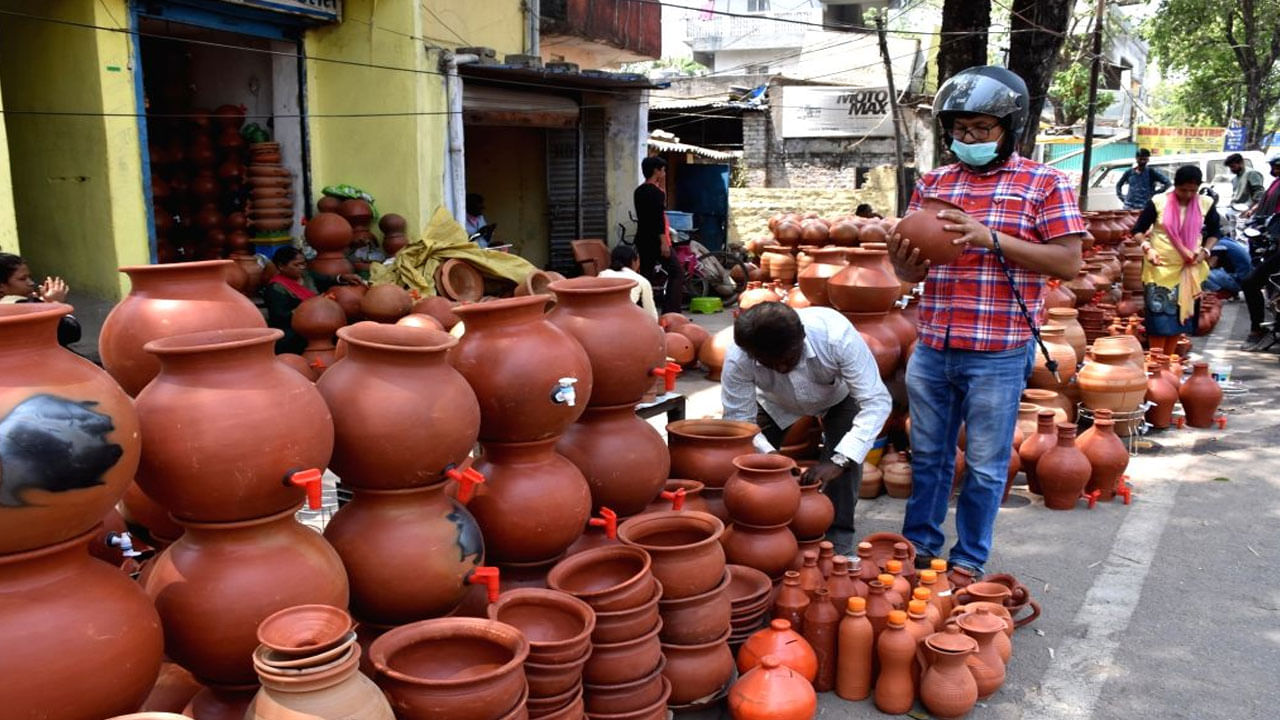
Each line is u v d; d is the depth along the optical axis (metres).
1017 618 4.02
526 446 3.09
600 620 2.85
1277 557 4.72
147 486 2.29
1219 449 6.57
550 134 12.30
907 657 3.34
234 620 2.28
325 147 9.64
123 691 2.03
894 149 22.02
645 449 3.54
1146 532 5.06
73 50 7.36
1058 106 30.48
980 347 4.05
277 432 2.28
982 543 4.21
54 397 1.91
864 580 3.61
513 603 2.83
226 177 9.46
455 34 10.45
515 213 12.76
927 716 3.33
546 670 2.61
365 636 2.83
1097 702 3.43
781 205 19.98
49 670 1.91
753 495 3.64
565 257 12.52
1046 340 6.56
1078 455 5.34
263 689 2.09
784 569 3.76
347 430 2.61
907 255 3.95
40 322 1.95
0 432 1.83
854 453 4.13
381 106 9.27
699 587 3.14
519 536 3.05
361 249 8.99
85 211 7.62
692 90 27.41
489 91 10.56
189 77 10.03
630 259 8.15
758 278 10.22
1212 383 7.06
